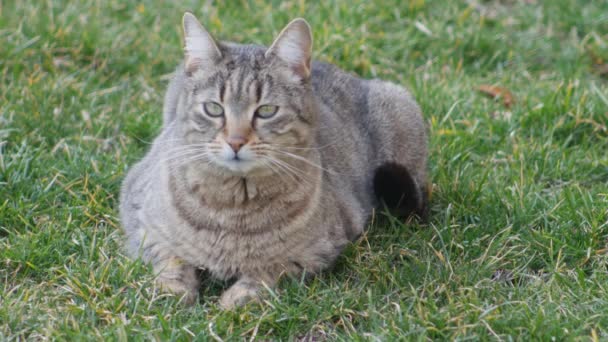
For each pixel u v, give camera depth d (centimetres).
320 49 1175
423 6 1299
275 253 732
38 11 1195
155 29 1217
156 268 749
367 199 872
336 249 773
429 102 1089
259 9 1277
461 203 903
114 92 1086
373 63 1198
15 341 678
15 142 957
